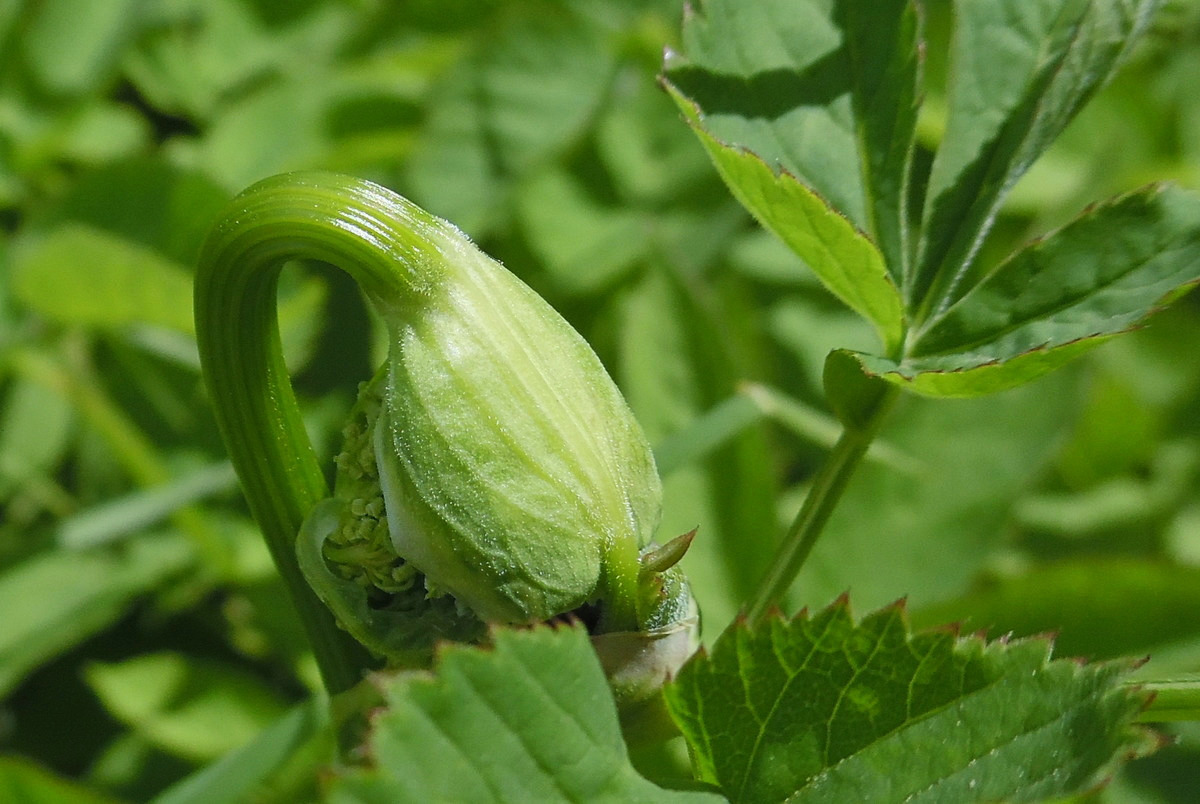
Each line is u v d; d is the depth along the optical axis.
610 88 0.64
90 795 0.43
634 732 0.36
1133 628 0.46
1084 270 0.38
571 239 0.62
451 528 0.35
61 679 0.57
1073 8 0.39
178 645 0.58
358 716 0.37
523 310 0.35
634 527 0.35
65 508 0.57
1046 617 0.46
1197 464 0.61
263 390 0.36
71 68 0.66
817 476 0.39
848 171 0.39
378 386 0.36
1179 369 0.63
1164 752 0.48
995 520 0.48
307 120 0.66
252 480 0.36
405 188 0.64
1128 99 0.64
